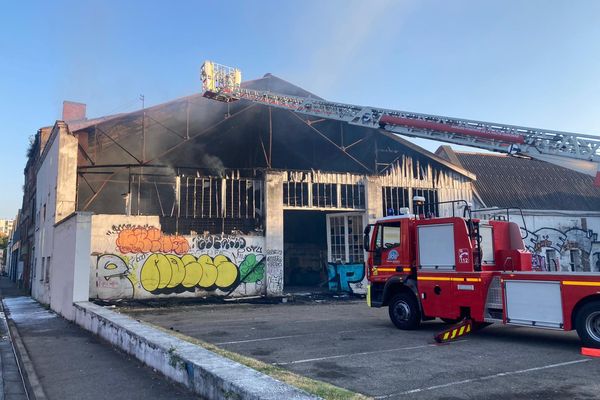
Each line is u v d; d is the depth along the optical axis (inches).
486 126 598.5
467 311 398.9
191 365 217.0
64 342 395.9
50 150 838.5
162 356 255.4
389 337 398.6
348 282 824.3
